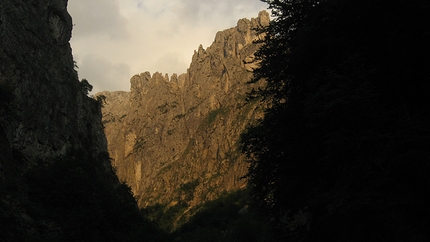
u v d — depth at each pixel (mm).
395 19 18344
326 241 19453
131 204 77062
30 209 45094
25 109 57594
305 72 22281
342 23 20281
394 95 18781
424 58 17812
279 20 25188
